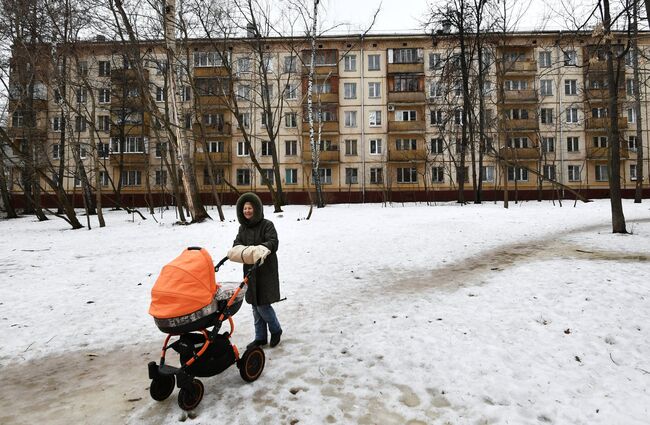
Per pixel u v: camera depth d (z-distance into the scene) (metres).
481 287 6.36
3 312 5.81
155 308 2.98
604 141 35.81
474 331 4.48
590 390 3.16
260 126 36.75
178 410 3.08
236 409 3.06
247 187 36.97
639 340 4.03
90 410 3.15
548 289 5.88
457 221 15.79
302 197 36.59
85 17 16.28
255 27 22.39
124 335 4.90
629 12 9.21
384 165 36.97
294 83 36.03
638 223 13.66
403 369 3.66
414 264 8.66
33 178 21.22
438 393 3.23
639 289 5.64
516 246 10.40
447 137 35.62
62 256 10.37
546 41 35.06
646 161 36.12
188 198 17.88
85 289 7.07
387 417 2.90
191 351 3.09
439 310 5.31
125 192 36.62
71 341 4.72
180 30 18.61
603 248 9.41
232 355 3.32
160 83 35.94
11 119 26.75
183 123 17.39
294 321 5.18
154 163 36.59
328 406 3.06
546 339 4.17
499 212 18.98
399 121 36.38
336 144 37.06
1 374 3.90
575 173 36.12
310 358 3.96
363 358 3.92
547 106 36.03
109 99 35.97
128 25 16.47
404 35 36.41
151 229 16.12
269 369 3.74
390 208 23.75
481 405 3.02
